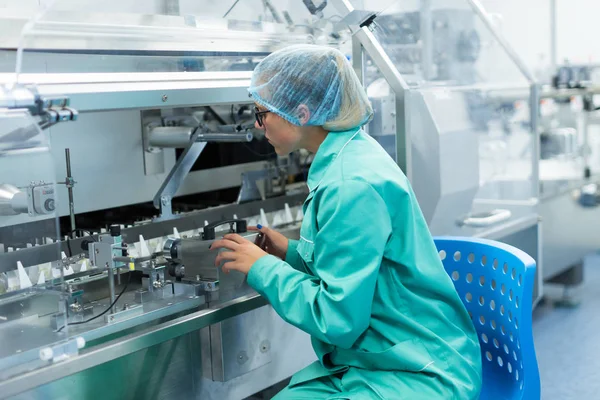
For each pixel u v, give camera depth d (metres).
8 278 1.53
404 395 1.39
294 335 1.96
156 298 1.66
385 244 1.41
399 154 2.20
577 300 3.95
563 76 4.20
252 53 1.93
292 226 2.42
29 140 1.40
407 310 1.48
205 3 1.76
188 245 1.72
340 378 1.52
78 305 1.55
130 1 1.56
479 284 1.68
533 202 3.10
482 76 3.01
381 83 2.23
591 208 4.03
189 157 2.23
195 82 1.72
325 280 1.39
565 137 3.94
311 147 1.64
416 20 2.65
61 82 1.45
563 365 3.02
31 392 1.50
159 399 1.79
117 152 2.36
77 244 1.90
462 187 2.59
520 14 4.82
